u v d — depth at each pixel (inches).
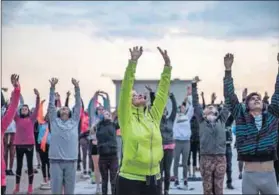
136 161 203.2
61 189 314.7
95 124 424.8
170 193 412.2
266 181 221.5
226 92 232.8
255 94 226.5
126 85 209.3
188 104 447.8
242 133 224.4
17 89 241.1
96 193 414.6
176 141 440.5
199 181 481.7
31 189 412.5
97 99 442.0
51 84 323.3
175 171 445.7
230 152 437.4
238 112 227.8
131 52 210.1
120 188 205.6
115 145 372.5
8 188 431.2
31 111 429.1
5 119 235.0
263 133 221.5
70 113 322.3
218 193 334.3
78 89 327.3
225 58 236.1
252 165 223.0
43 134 449.1
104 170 371.9
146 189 204.2
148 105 227.1
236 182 474.3
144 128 206.4
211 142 331.9
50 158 314.8
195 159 500.7
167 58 224.7
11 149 486.3
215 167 333.7
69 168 315.6
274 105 223.6
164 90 221.1
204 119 339.9
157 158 206.1
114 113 415.8
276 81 228.1
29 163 412.8
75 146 318.0
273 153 223.3
